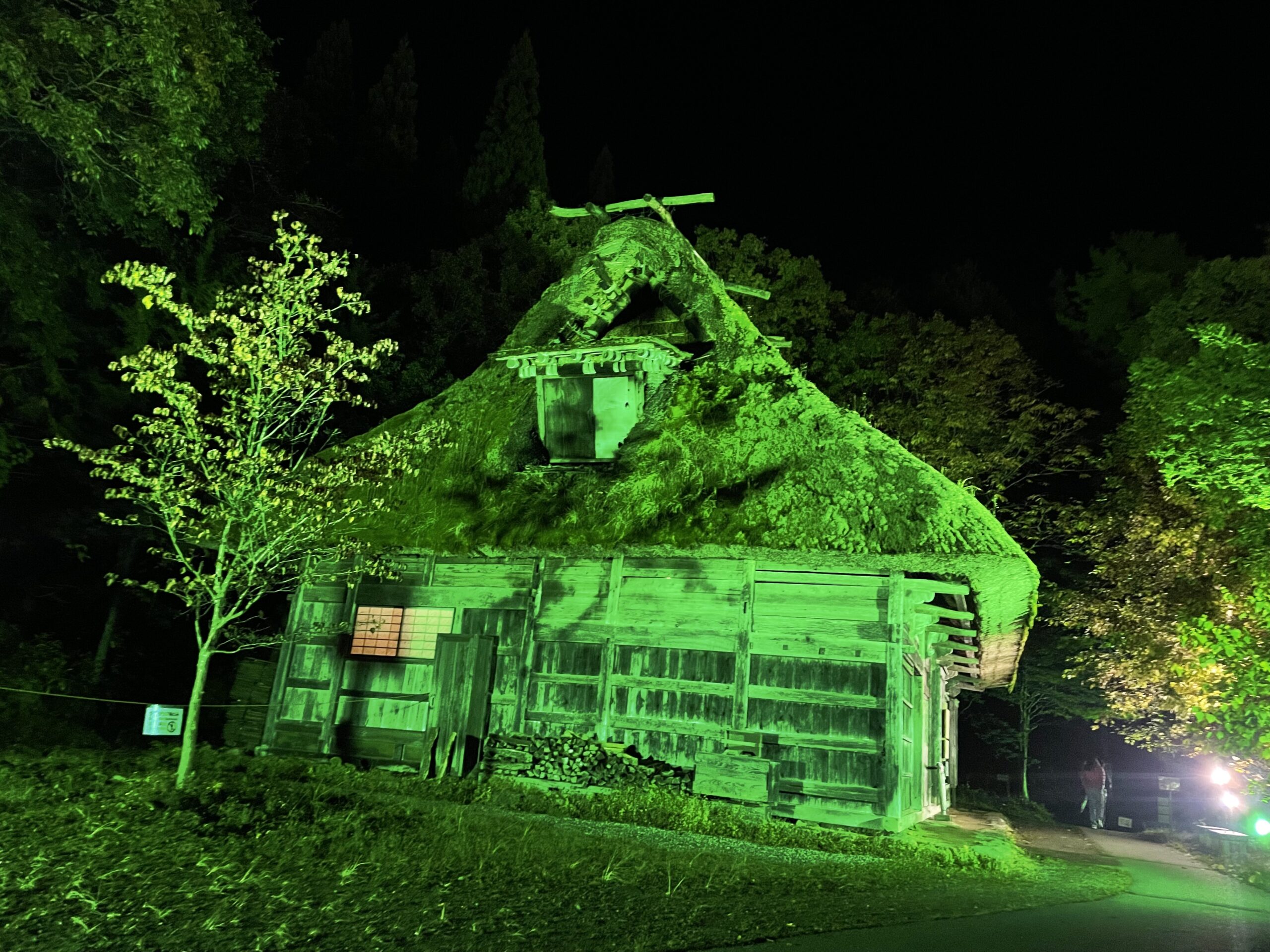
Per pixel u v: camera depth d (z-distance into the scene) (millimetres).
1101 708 21594
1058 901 7438
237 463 8484
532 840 7617
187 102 10555
